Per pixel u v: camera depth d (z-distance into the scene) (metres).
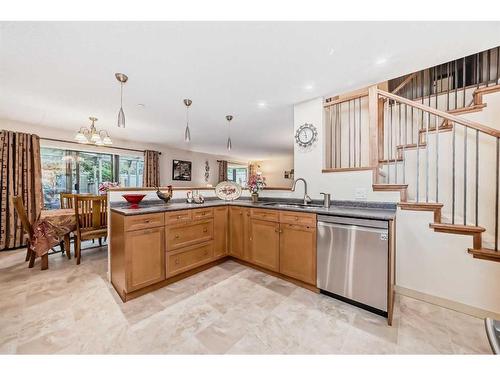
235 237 2.85
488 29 1.47
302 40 1.60
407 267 2.04
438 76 3.07
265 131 4.57
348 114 3.17
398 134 2.93
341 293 1.88
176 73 2.09
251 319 1.66
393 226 1.74
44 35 1.51
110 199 2.34
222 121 3.81
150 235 2.07
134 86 2.37
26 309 1.78
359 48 1.70
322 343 1.40
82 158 4.77
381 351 1.32
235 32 1.50
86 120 3.67
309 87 2.43
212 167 7.92
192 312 1.75
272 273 2.49
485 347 1.36
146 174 5.74
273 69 2.02
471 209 2.18
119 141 5.27
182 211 2.36
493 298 1.66
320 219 2.02
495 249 1.68
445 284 1.85
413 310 1.80
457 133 2.28
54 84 2.31
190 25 1.42
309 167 2.79
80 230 2.85
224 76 2.16
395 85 3.34
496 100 2.06
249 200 3.43
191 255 2.45
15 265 2.78
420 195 2.53
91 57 1.80
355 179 2.41
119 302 1.90
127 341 1.41
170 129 4.35
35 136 3.77
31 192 3.71
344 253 1.86
